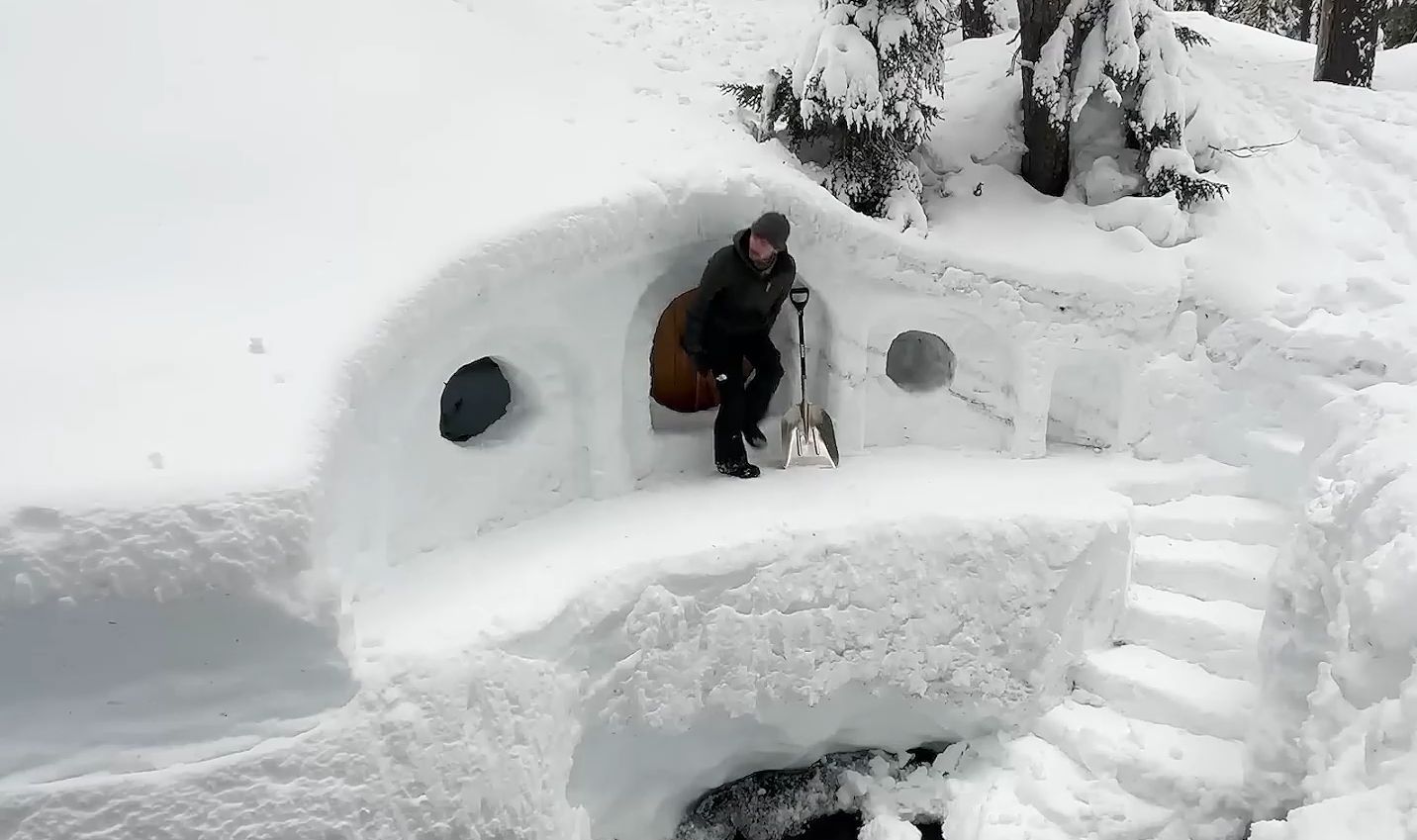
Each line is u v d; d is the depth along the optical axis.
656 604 4.41
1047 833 4.57
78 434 3.20
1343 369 5.33
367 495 3.91
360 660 3.52
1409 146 6.66
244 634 3.20
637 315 5.16
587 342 4.87
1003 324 5.68
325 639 3.32
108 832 3.01
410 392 4.14
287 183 4.51
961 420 5.97
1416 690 3.04
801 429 5.57
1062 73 6.13
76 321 3.63
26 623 2.95
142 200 4.25
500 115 5.39
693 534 4.70
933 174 6.36
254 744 3.24
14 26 5.03
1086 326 5.70
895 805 5.17
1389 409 4.36
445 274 4.11
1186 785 4.43
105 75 4.89
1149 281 5.66
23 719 2.99
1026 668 5.05
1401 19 11.43
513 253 4.32
